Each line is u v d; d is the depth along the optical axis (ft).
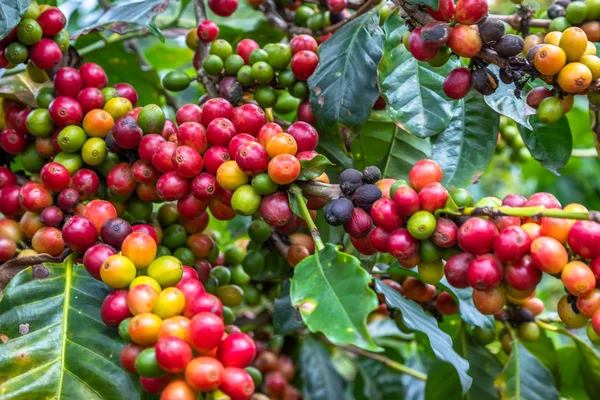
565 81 1.33
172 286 1.34
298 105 1.85
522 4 1.80
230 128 1.46
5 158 1.77
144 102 2.35
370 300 1.26
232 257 2.00
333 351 2.61
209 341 1.20
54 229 1.55
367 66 1.67
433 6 1.35
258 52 1.73
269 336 2.26
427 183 1.32
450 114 1.65
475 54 1.36
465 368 1.49
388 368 2.47
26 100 1.71
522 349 1.91
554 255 1.22
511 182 3.16
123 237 1.42
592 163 2.99
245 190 1.40
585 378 1.97
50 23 1.60
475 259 1.27
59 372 1.39
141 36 2.21
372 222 1.37
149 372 1.21
